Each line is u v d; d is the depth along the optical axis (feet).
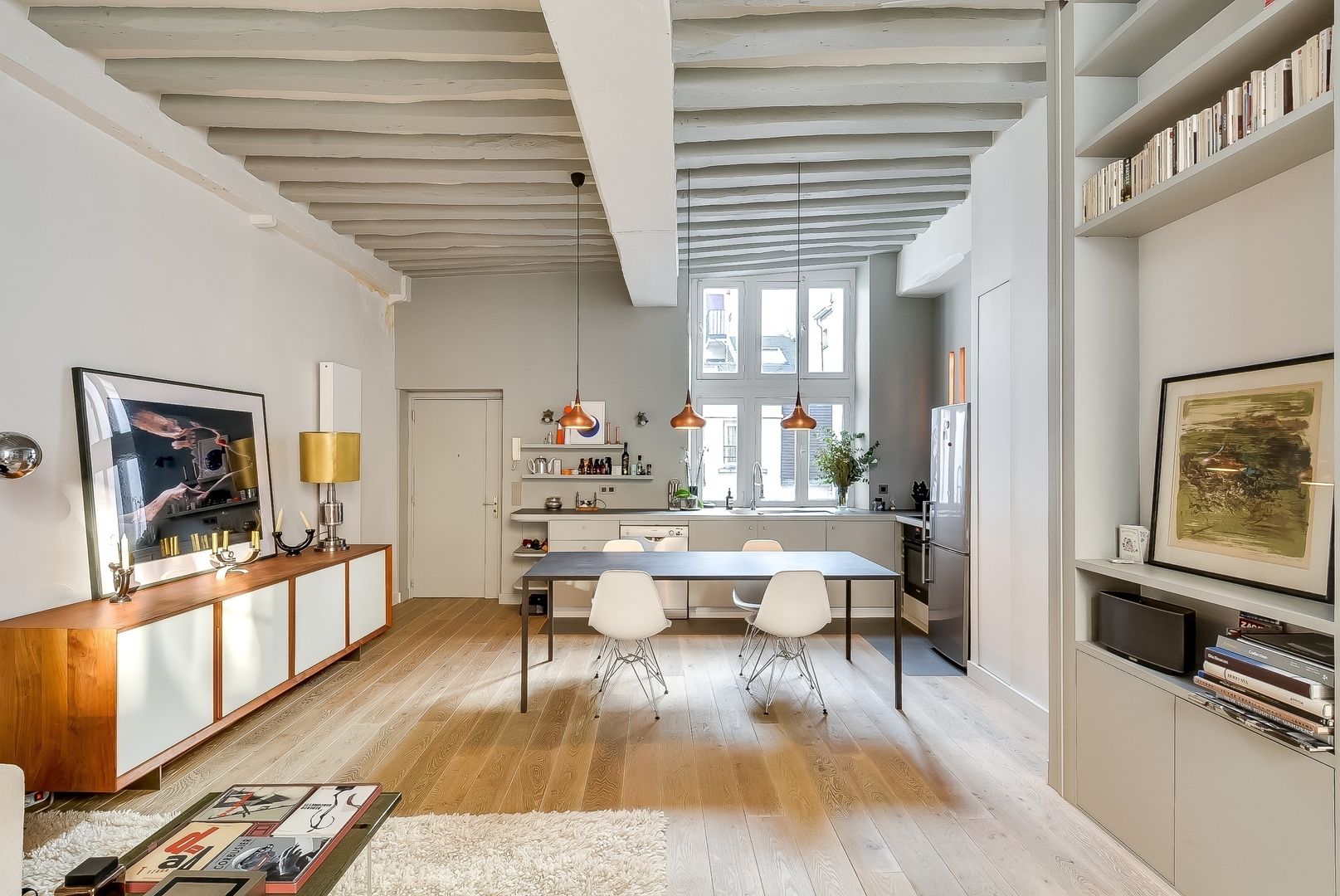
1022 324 12.62
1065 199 9.21
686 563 14.11
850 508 23.18
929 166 14.93
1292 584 6.46
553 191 15.42
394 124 11.69
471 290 22.68
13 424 9.39
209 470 13.09
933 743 11.28
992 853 8.07
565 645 17.38
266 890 4.86
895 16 9.64
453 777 10.03
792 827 8.67
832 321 23.40
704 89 11.18
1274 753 6.00
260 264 15.02
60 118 10.05
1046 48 9.71
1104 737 8.45
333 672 15.03
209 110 11.55
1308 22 6.06
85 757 8.80
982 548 14.30
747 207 17.13
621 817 8.79
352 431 18.38
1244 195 7.37
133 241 11.46
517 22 9.16
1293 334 6.79
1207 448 7.69
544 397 22.67
